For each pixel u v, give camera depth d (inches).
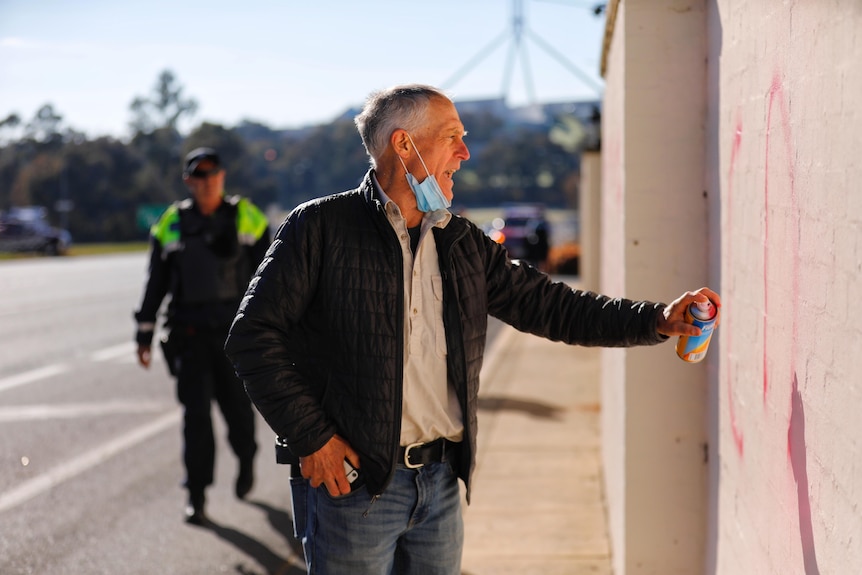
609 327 151.0
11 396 537.0
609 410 295.1
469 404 150.6
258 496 353.7
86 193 4564.5
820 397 110.5
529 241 1616.6
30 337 792.3
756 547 145.3
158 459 402.9
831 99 105.6
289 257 145.9
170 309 307.6
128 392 543.8
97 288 1314.0
